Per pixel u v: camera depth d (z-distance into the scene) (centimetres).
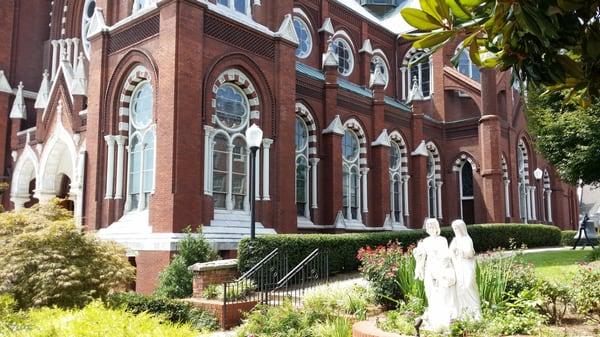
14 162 2775
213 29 1892
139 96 1970
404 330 869
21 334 635
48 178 2533
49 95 2536
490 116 3347
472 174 3531
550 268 1672
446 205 3512
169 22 1778
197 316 1243
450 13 372
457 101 3694
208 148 1831
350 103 2825
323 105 2650
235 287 1348
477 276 1004
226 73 1938
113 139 1972
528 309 929
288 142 2109
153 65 1838
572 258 1995
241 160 1986
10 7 3023
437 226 930
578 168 2130
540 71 373
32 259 1184
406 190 3158
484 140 3356
